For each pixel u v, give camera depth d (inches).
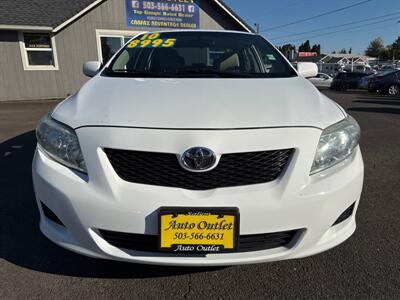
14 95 455.2
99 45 480.7
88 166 62.4
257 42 117.3
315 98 77.2
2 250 85.0
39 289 71.6
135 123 62.9
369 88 698.2
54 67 466.3
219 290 72.1
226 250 61.5
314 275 76.9
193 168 60.2
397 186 130.0
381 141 209.2
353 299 69.4
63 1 503.5
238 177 61.6
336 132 67.3
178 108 67.0
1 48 437.7
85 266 79.3
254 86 81.5
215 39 116.6
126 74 94.4
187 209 59.6
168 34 121.6
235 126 62.5
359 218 103.5
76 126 64.7
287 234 65.0
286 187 61.5
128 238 63.9
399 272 77.7
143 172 61.6
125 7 482.0
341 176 65.9
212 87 79.4
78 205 62.2
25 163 153.0
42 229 71.1
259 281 74.8
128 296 70.0
